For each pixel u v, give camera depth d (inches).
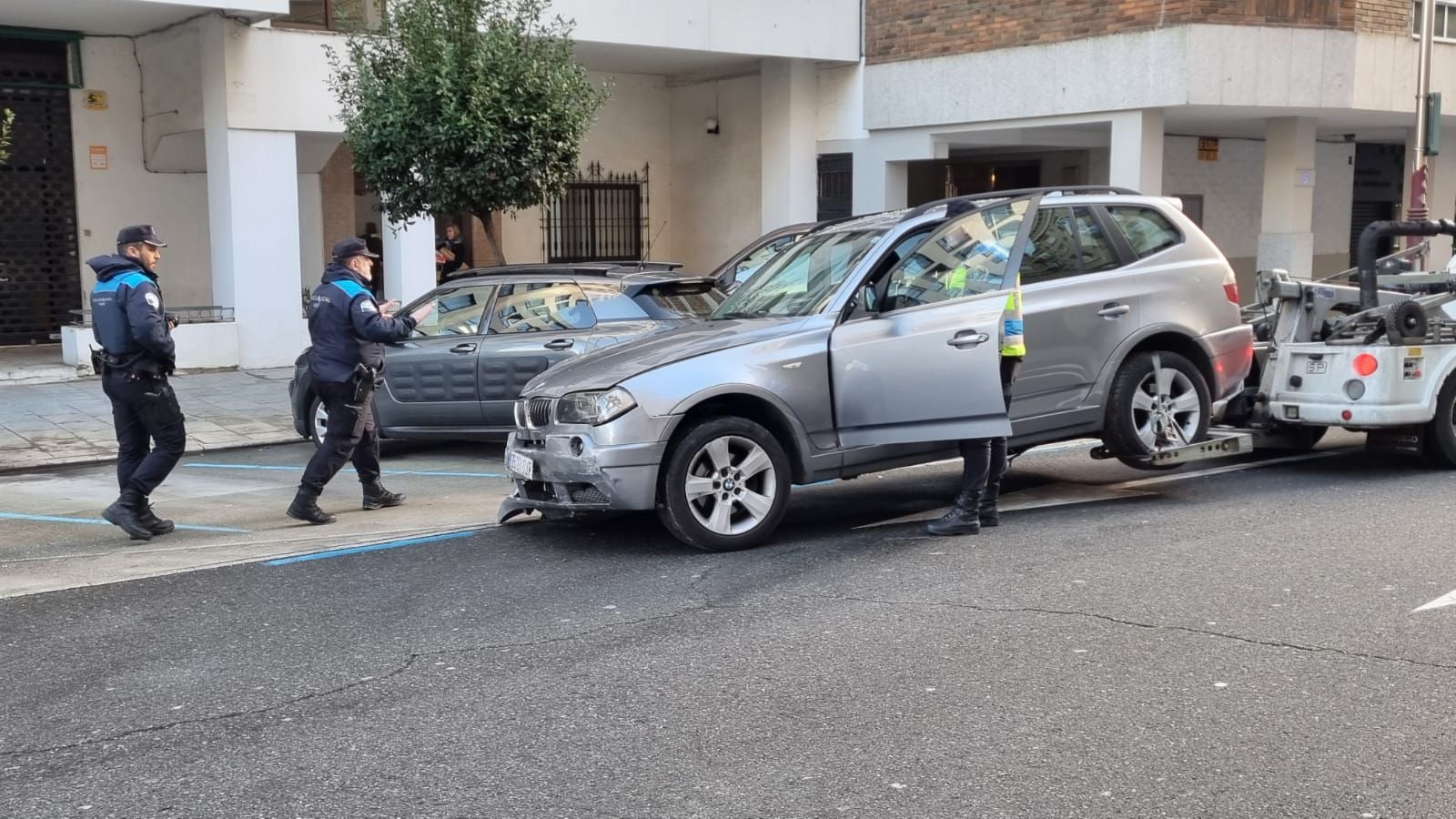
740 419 283.6
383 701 198.4
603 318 406.3
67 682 210.1
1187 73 608.1
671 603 245.9
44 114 671.8
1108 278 319.0
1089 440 427.8
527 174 488.7
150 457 318.7
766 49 737.0
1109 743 174.4
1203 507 318.0
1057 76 659.4
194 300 723.4
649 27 700.7
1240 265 866.8
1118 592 243.9
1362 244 373.7
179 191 713.0
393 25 498.3
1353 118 704.4
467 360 417.4
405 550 296.2
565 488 284.2
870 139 766.5
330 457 331.9
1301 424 368.8
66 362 620.4
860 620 231.3
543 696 198.4
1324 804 155.3
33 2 581.9
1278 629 219.9
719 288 434.0
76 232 685.9
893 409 287.9
